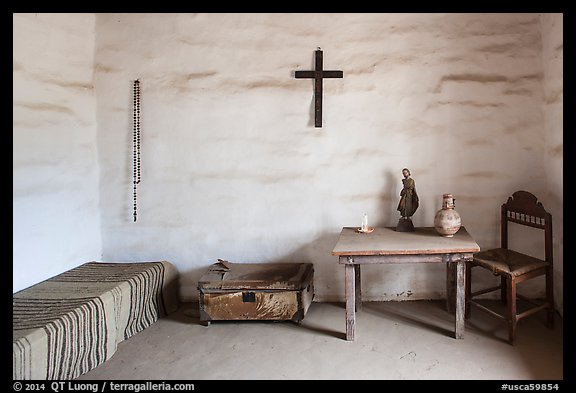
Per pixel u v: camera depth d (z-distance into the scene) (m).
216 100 3.46
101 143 3.54
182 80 3.48
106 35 3.51
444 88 3.35
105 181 3.55
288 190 3.47
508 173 3.35
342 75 3.38
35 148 2.93
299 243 3.49
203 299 3.07
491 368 2.45
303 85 3.42
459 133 3.36
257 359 2.61
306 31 3.40
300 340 2.84
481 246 3.39
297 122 3.43
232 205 3.50
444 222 2.93
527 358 2.54
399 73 3.37
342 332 2.94
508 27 3.31
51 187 3.07
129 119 3.52
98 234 3.56
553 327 2.91
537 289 3.36
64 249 3.19
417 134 3.38
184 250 3.55
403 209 3.17
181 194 3.53
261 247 3.51
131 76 3.50
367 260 2.73
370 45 3.38
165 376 2.44
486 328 2.94
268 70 3.43
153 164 3.53
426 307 3.32
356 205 3.44
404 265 3.45
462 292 2.76
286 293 3.02
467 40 3.33
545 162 3.30
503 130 3.33
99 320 2.57
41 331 2.19
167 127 3.50
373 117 3.39
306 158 3.44
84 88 3.42
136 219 3.55
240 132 3.47
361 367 2.49
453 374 2.40
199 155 3.50
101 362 2.58
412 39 3.36
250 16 3.43
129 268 3.23
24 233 2.84
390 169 3.40
